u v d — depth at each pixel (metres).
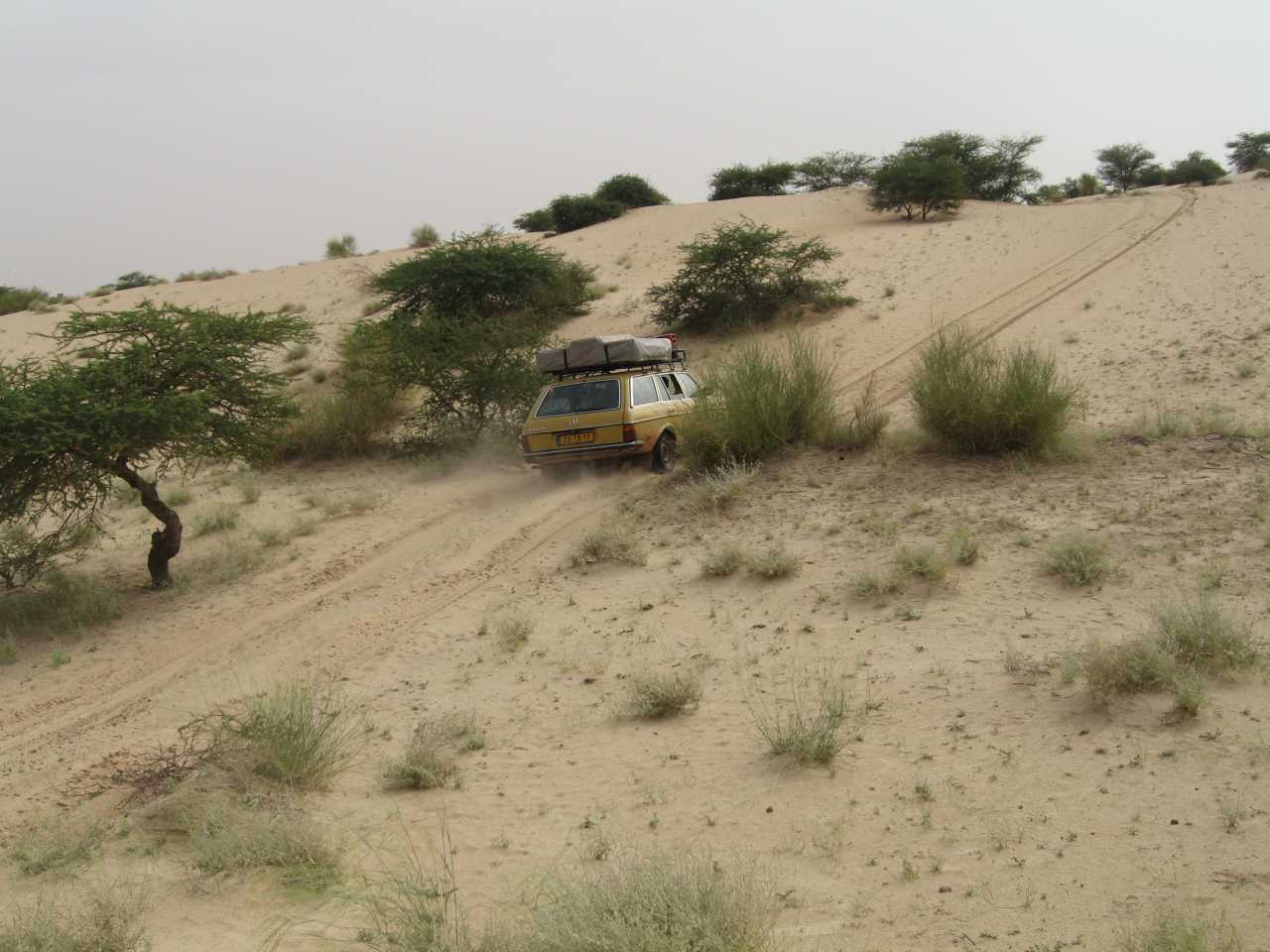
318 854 5.09
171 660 9.12
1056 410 12.00
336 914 4.51
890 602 8.33
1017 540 9.27
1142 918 3.85
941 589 8.41
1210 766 5.01
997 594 8.13
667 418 14.54
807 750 5.72
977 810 4.93
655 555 10.70
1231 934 3.64
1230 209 38.81
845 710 6.40
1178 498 9.72
